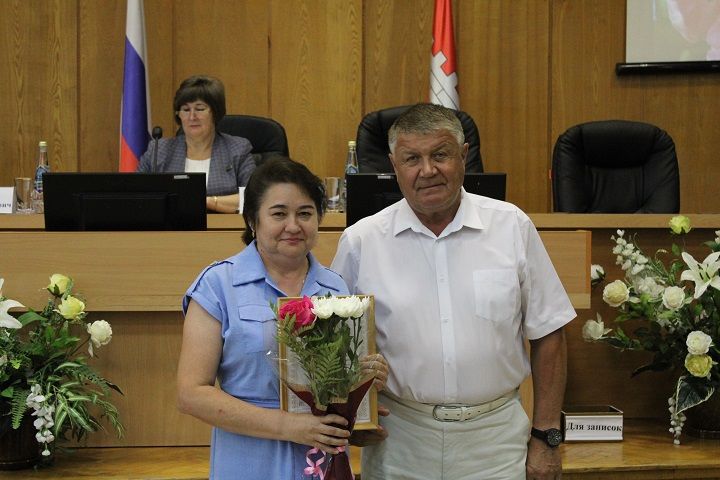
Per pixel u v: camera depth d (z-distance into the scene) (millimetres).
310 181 1956
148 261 2846
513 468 2201
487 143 5637
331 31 5566
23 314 2834
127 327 2977
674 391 3432
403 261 2211
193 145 4188
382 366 1889
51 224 2926
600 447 3066
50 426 2672
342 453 1886
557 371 2256
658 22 5578
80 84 5457
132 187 2910
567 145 4625
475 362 2150
